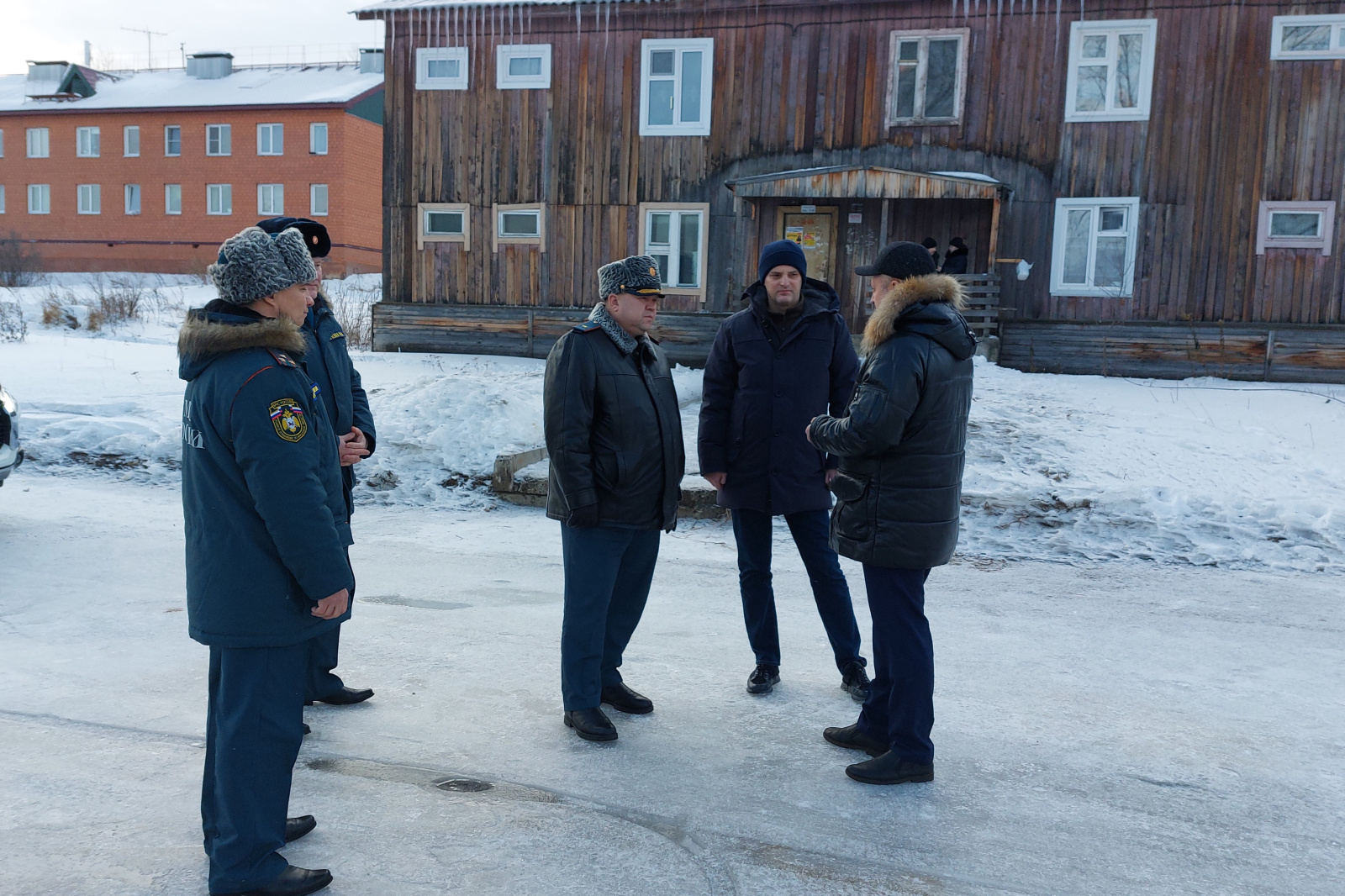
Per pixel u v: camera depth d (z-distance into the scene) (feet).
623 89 55.42
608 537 12.26
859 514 11.08
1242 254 48.96
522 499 26.27
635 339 12.70
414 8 57.47
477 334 58.59
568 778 11.00
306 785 10.71
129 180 128.57
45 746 11.51
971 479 26.17
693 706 13.32
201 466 8.18
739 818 10.17
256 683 8.35
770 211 55.01
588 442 12.02
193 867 9.02
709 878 8.96
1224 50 48.11
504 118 57.21
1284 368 48.47
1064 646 15.92
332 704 13.01
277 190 124.06
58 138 130.21
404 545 22.24
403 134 58.75
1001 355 52.19
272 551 8.23
